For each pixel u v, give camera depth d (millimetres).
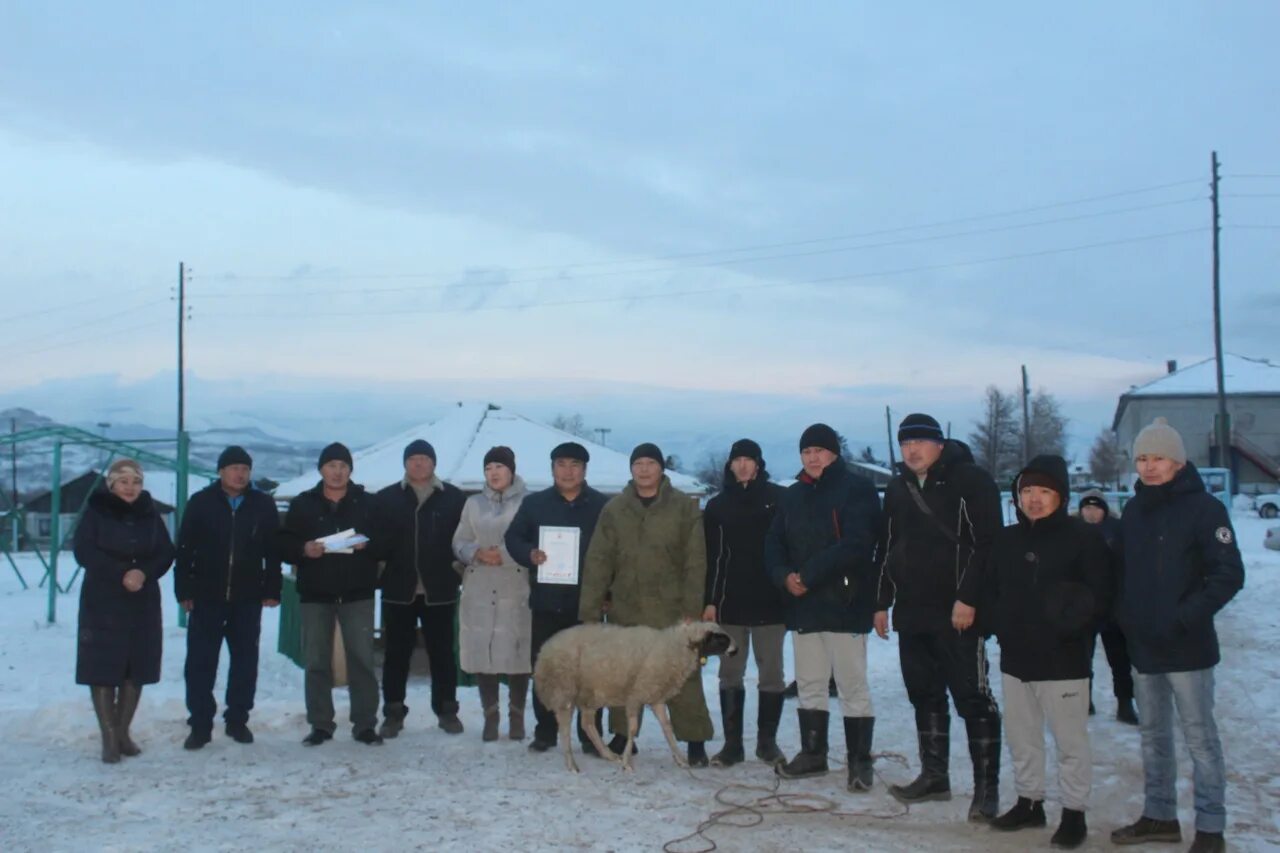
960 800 6785
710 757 7941
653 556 7832
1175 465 5730
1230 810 6465
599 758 7863
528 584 8484
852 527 7020
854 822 6281
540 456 15531
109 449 19953
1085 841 5930
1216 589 5465
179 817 6305
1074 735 5875
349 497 8547
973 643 6445
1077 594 5855
